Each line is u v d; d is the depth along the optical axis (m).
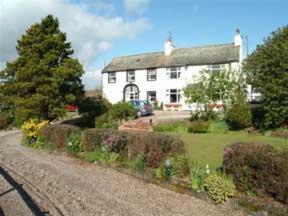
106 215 8.45
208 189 9.23
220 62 40.00
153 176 11.35
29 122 22.42
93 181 11.63
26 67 24.59
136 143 13.02
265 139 18.44
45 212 8.80
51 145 18.72
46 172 13.30
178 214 8.37
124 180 11.65
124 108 28.23
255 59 21.19
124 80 47.41
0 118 35.44
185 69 42.50
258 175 8.82
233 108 22.83
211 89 25.33
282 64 19.61
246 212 8.32
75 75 25.12
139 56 48.75
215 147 16.05
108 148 14.23
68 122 29.36
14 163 15.55
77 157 15.85
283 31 21.38
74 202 9.52
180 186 10.17
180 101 42.97
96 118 26.97
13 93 26.94
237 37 41.38
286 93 19.36
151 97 45.38
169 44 45.75
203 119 25.25
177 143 11.75
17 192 10.66
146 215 8.37
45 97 24.02
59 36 25.83
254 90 22.78
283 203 8.24
